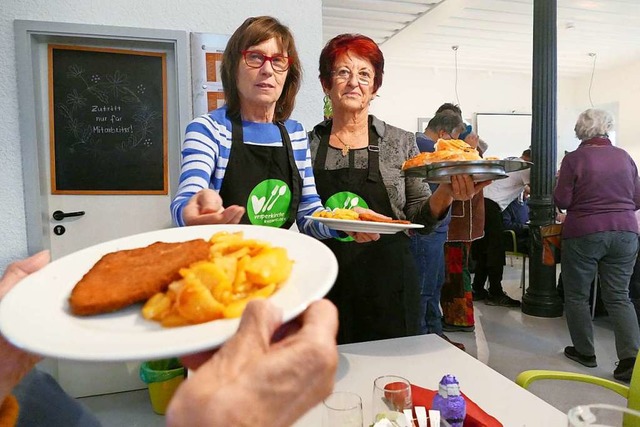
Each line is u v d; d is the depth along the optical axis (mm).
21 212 2367
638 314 3266
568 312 2965
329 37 6211
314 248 553
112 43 2451
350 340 1566
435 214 1487
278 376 319
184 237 670
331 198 1618
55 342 368
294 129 1427
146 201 2617
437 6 4973
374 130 1711
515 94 8609
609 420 691
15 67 2287
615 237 2730
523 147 8664
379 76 1683
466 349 3186
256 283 458
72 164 2510
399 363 1175
